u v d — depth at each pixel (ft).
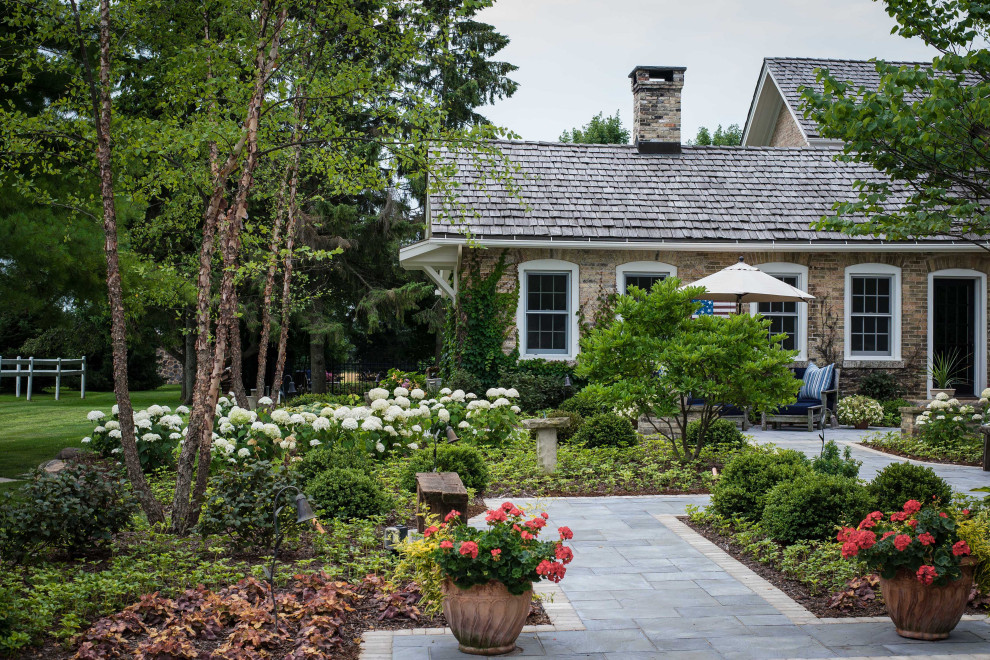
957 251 60.95
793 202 62.90
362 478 27.32
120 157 28.58
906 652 16.53
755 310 60.75
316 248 83.87
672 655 16.30
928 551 17.02
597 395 37.73
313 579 20.07
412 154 29.01
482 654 16.20
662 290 37.91
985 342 61.62
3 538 21.27
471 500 31.12
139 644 16.16
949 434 43.29
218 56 30.60
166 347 83.05
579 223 58.59
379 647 16.72
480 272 58.03
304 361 113.19
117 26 29.17
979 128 20.67
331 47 36.29
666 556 23.81
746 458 28.60
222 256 33.65
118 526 23.03
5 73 30.25
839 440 48.21
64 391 107.55
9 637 15.55
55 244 35.40
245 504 22.57
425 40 30.76
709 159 66.95
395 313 88.84
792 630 17.81
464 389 54.54
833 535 23.50
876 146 22.04
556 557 16.66
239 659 15.58
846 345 60.90
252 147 26.58
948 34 22.49
